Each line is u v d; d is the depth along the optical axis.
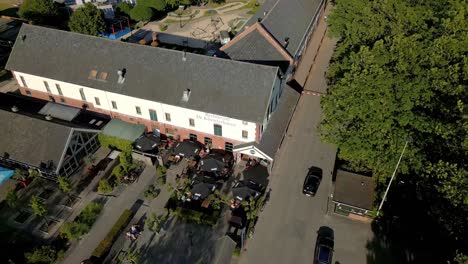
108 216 51.66
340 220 51.44
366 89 50.53
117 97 61.22
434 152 47.12
